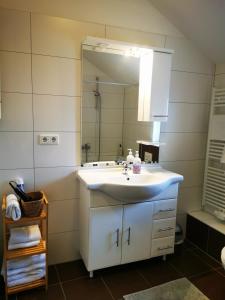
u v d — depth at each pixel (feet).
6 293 5.44
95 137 6.84
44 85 6.09
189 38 7.49
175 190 6.75
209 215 8.30
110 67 6.72
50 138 6.32
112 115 6.95
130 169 7.20
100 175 6.53
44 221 6.24
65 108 6.38
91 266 6.08
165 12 6.93
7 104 5.84
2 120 5.86
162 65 6.82
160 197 6.55
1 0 5.48
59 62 6.14
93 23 6.32
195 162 8.41
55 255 6.89
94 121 6.76
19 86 5.88
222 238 7.10
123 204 6.13
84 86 6.49
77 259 7.14
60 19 5.99
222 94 7.55
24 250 5.51
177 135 7.97
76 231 7.00
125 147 7.23
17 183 5.93
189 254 7.63
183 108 7.88
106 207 5.96
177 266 6.97
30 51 5.85
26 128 6.09
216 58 7.71
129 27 6.72
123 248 6.35
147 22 6.91
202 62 7.86
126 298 5.65
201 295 5.80
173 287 6.07
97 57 6.51
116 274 6.52
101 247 6.08
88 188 5.57
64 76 6.24
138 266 6.91
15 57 5.74
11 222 5.22
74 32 6.16
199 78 7.91
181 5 6.36
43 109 6.17
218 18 6.14
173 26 7.27
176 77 7.58
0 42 5.58
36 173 6.36
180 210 8.48
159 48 6.64
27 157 6.21
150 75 6.83
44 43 5.94
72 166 6.68
